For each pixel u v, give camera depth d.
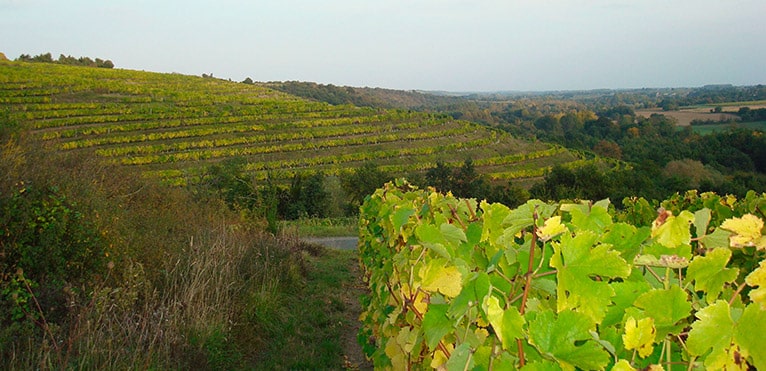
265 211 11.39
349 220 19.81
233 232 7.50
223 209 10.28
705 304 1.36
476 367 1.34
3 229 4.26
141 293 4.62
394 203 4.08
